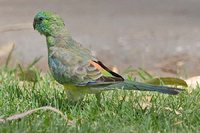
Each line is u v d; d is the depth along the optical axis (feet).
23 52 59.16
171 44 61.87
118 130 31.96
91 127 32.30
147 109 35.86
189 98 38.04
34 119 33.35
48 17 36.78
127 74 46.29
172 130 32.63
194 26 69.10
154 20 72.08
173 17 73.82
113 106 36.50
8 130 31.30
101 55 59.00
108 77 35.06
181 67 54.90
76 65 35.50
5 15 72.43
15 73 45.09
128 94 39.01
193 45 61.46
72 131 31.73
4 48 54.24
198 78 43.52
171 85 41.50
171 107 36.63
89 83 35.22
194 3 81.66
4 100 37.70
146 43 62.18
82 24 69.92
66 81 35.73
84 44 61.98
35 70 43.88
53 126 32.17
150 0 84.02
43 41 62.95
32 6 78.74
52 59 36.24
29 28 61.36
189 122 34.01
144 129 32.45
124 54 59.16
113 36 64.69
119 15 74.69
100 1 83.25
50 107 34.32
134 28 67.97
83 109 36.19
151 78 43.42
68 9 77.66
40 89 40.27
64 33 36.83
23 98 38.27
